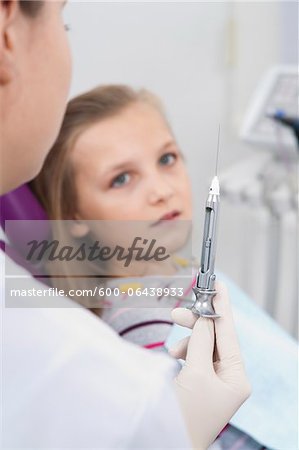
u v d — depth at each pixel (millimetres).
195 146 1091
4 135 527
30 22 508
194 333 460
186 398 427
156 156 765
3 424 334
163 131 781
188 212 807
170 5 909
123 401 329
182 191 793
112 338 372
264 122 1178
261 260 1368
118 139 721
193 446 419
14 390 336
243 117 1269
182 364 460
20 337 345
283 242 1364
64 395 329
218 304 475
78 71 691
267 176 1184
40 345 343
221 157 1258
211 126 1155
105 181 696
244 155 1352
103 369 340
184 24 976
